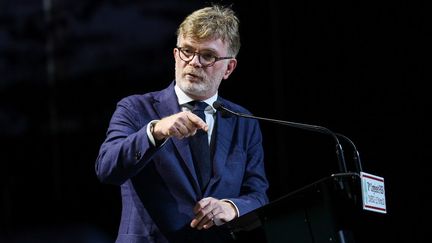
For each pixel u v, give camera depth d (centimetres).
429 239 700
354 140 748
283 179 781
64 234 821
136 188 406
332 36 770
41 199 841
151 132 373
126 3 862
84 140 852
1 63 868
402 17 729
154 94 443
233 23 443
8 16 877
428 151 706
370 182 345
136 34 859
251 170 448
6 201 833
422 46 715
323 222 331
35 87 866
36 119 859
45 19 877
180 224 396
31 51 873
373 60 744
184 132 356
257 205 417
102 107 856
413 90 718
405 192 714
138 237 395
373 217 708
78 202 838
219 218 385
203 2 849
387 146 729
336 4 771
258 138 462
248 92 808
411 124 717
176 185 403
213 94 439
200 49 423
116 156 380
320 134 769
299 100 783
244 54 812
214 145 428
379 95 738
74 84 862
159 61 854
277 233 346
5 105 857
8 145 852
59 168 848
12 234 820
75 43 866
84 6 868
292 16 793
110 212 832
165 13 857
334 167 756
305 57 784
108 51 859
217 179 415
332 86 766
